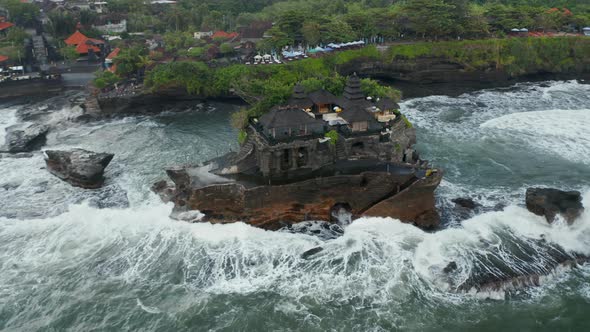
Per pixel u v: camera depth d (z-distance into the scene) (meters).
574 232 63.22
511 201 73.25
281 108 74.19
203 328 50.34
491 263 57.97
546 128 103.75
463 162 88.44
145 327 50.59
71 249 63.66
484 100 126.94
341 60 140.12
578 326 49.91
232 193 68.38
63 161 84.94
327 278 57.09
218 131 107.31
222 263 60.12
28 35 172.12
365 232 65.56
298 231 68.06
